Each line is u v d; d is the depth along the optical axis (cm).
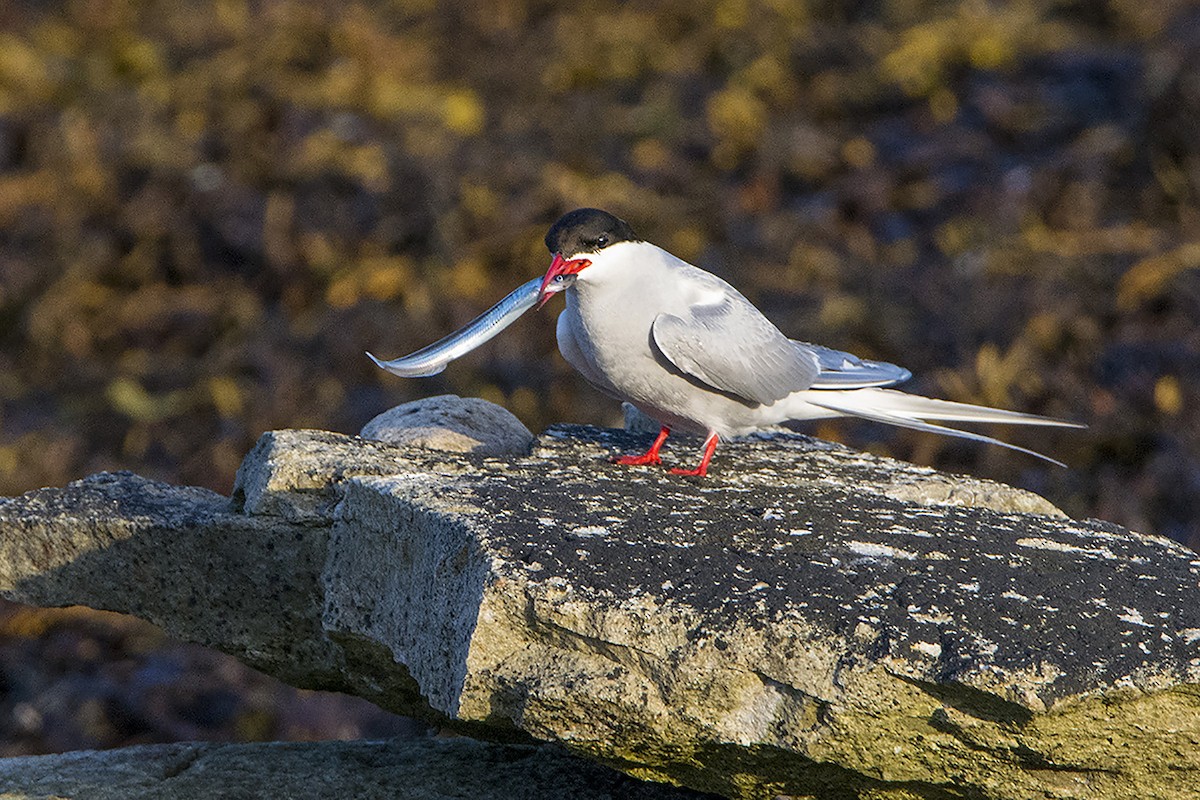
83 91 1695
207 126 1603
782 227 1473
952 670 505
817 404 831
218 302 1455
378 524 652
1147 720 509
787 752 532
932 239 1448
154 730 1062
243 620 718
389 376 1350
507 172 1534
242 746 749
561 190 1509
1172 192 1460
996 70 1675
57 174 1574
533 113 1681
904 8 1811
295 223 1491
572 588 549
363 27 1717
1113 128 1544
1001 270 1381
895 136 1605
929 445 1230
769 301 1386
